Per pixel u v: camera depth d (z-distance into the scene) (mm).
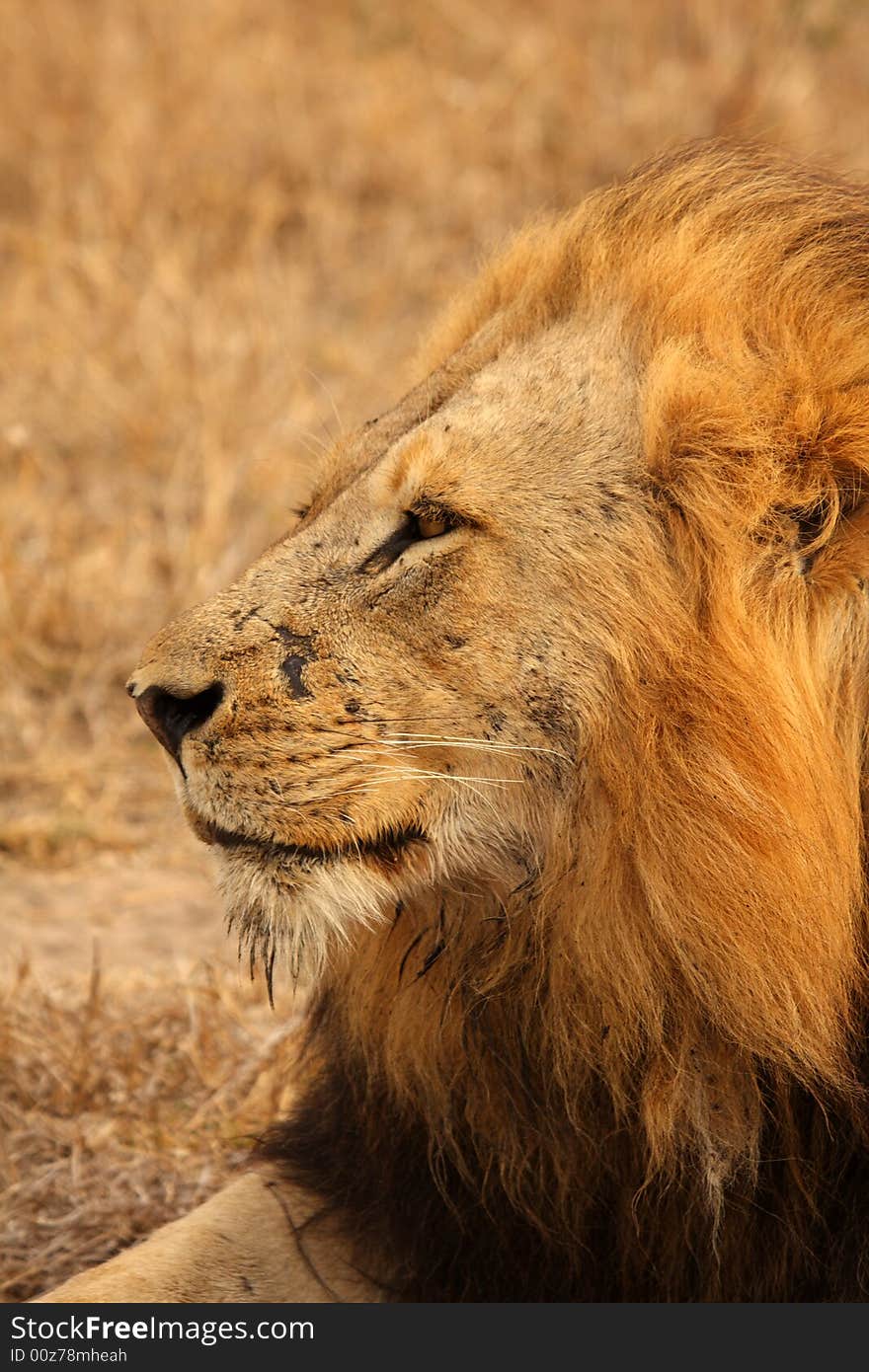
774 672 4547
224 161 15766
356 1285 5391
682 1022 4688
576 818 4730
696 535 4656
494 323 5414
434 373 5402
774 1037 4547
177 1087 7086
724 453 4652
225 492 11359
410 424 5289
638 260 5055
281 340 13492
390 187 15773
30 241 14703
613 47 16766
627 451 4785
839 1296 4816
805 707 4551
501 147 16000
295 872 4906
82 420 12719
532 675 4723
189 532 11273
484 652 4750
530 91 16484
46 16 17062
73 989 7680
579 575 4703
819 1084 4699
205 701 4941
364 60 17219
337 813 4840
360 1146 5453
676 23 16984
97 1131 6785
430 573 4797
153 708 5004
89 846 9180
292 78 16547
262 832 4895
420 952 5027
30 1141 6750
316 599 4914
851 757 4629
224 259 14672
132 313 13758
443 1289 5352
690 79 16250
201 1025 7223
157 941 8297
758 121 15305
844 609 4621
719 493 4617
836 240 4898
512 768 4766
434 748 4801
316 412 12414
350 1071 5398
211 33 17047
